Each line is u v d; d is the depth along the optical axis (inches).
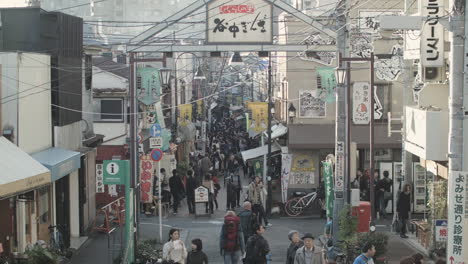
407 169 1492.4
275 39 2075.5
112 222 1545.3
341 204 1279.5
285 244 1376.7
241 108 4987.7
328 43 1547.7
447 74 1113.4
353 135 1820.9
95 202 1688.0
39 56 1213.7
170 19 1343.5
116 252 1219.9
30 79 1165.7
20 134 1112.8
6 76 1103.6
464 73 790.5
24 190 908.6
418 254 753.0
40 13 1316.4
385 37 1776.6
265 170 2012.8
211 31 1348.4
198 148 3508.9
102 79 1977.1
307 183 1891.0
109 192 1604.3
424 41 1027.3
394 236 1418.6
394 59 1728.6
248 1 1348.4
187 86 3686.0
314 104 1929.1
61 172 1127.6
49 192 1256.2
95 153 1624.0
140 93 1355.8
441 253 1137.4
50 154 1193.4
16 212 1065.5
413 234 1417.3
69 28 1390.3
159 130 1459.2
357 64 1830.7
